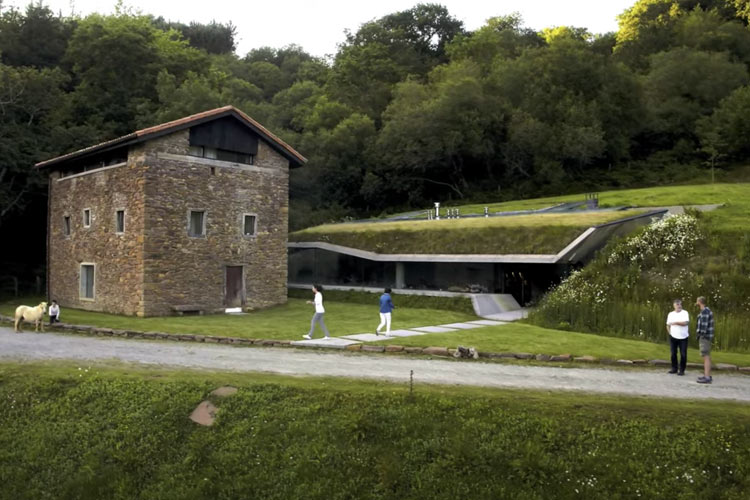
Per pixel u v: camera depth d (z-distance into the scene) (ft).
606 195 117.60
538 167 155.94
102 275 73.56
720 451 25.14
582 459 25.31
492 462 25.49
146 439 29.04
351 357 41.81
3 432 31.24
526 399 29.50
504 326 58.90
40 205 108.58
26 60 132.46
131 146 68.90
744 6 215.51
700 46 194.70
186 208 70.64
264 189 79.71
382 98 177.88
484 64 177.27
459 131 147.95
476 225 82.58
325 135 147.23
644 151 179.22
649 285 59.67
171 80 116.06
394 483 25.18
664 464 24.77
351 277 92.84
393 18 224.53
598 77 159.63
